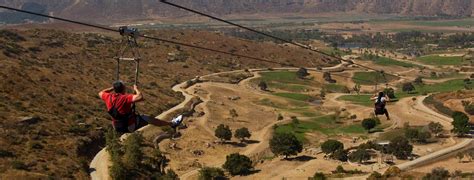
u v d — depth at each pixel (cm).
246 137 14512
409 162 11594
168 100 17938
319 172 11119
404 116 16738
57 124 11875
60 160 9831
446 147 12875
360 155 11762
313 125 16288
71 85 16212
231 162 11306
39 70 16175
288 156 12625
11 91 13088
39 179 8431
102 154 11262
